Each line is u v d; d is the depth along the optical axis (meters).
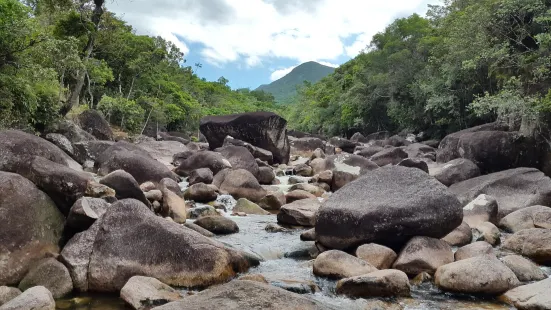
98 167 16.72
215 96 84.88
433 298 6.26
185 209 11.45
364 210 7.98
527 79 18.84
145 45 47.94
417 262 7.14
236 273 7.16
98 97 43.50
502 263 6.73
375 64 45.09
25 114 19.23
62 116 25.25
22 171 7.71
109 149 17.19
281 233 10.38
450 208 7.96
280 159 25.97
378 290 6.28
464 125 31.52
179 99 55.12
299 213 11.12
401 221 7.72
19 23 16.45
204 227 10.23
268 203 13.97
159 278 6.46
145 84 49.91
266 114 25.52
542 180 12.20
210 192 14.14
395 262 7.36
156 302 5.72
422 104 36.56
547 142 17.16
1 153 8.02
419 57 39.75
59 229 7.21
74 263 6.48
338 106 60.62
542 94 18.00
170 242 6.69
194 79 79.94
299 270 7.58
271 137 25.44
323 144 31.98
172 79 61.94
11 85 17.22
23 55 17.81
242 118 25.72
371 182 8.91
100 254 6.59
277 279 6.78
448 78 28.02
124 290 5.93
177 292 6.12
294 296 3.81
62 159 9.45
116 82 46.56
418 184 8.48
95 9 28.30
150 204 10.41
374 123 50.38
